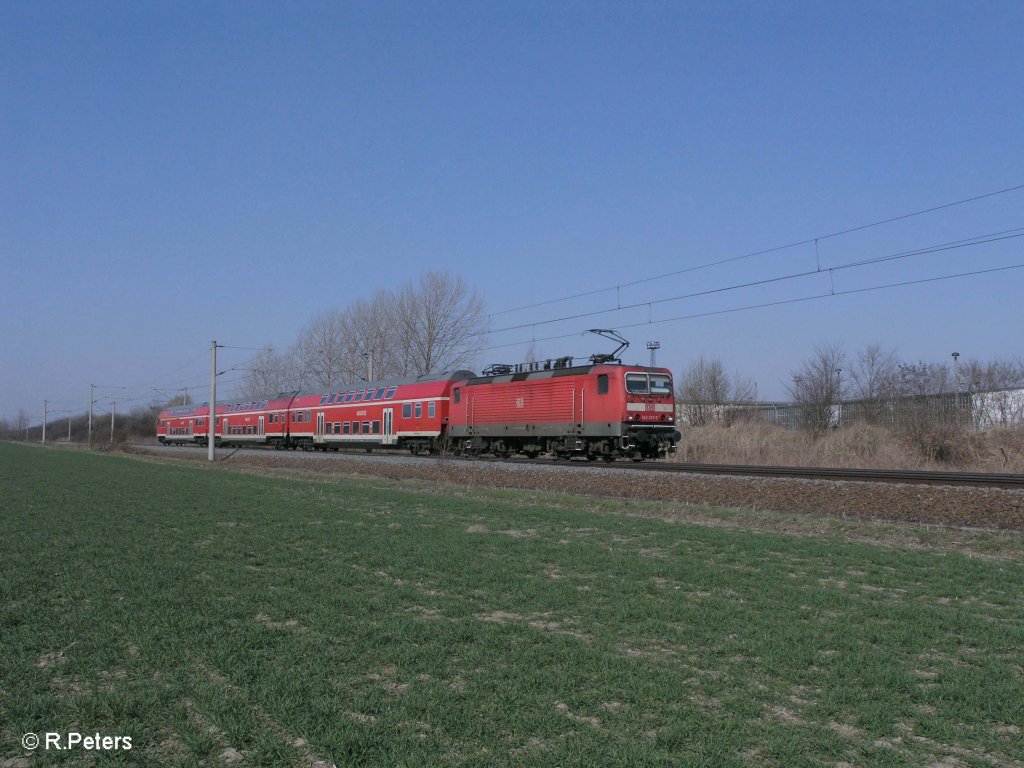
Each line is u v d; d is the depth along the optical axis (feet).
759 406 168.35
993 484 65.31
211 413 161.07
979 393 120.78
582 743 18.88
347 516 63.10
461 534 52.01
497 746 18.88
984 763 18.26
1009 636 27.94
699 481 73.92
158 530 55.21
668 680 23.15
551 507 68.44
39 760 18.11
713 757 18.07
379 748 18.66
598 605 32.58
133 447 238.89
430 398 134.00
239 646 26.32
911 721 20.79
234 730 19.40
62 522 59.57
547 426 109.40
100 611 31.45
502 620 30.53
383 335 211.61
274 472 121.60
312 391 178.81
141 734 19.63
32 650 26.66
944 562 41.42
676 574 38.40
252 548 47.24
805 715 20.85
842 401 151.43
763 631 28.37
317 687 22.56
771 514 58.65
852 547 45.60
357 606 32.35
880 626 29.22
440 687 22.49
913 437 109.70
